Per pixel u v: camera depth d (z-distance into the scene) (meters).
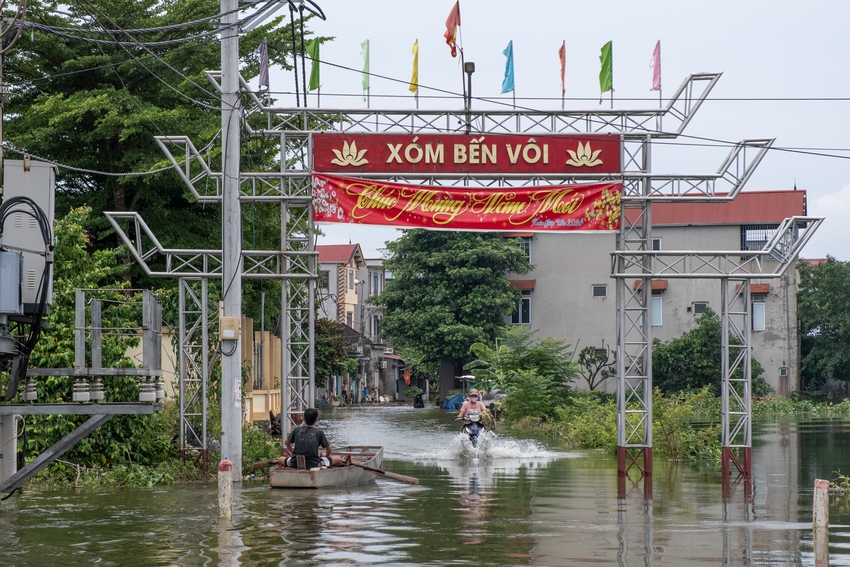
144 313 26.28
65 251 36.78
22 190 25.81
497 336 100.75
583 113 34.78
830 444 53.06
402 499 29.17
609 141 34.56
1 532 23.23
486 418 51.56
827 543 21.73
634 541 21.91
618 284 35.09
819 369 103.31
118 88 53.44
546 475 36.75
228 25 31.94
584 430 53.25
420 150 34.59
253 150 53.78
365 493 30.66
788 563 19.39
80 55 52.16
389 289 105.19
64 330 34.56
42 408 25.33
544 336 100.81
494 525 24.17
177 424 39.81
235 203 33.84
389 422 77.12
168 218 53.41
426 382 147.38
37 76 52.72
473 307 98.88
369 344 137.50
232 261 33.84
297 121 36.47
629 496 30.23
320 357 110.56
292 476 31.64
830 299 102.38
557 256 101.38
